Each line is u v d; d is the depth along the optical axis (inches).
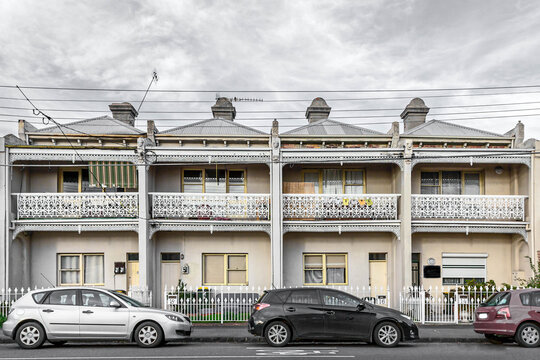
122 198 797.2
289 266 848.3
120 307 513.3
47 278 832.9
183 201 809.5
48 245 837.8
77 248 839.1
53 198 793.6
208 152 794.2
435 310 708.0
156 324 513.3
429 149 793.6
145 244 778.2
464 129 902.4
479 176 874.8
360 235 858.1
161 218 815.7
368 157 797.9
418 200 813.2
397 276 824.9
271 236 794.2
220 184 863.1
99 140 808.9
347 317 527.2
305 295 538.3
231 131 871.7
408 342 571.5
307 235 853.8
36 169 841.5
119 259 840.3
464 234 862.5
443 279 854.5
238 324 684.1
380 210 810.8
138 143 773.9
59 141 815.7
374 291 849.5
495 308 547.5
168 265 844.6
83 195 797.9
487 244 862.5
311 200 815.7
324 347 524.7
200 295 802.2
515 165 849.5
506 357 466.9
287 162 792.3
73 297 514.9
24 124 809.5
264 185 863.1
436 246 858.1
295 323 526.0
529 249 802.8
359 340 529.0
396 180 837.2
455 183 872.9
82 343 550.9
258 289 791.1
